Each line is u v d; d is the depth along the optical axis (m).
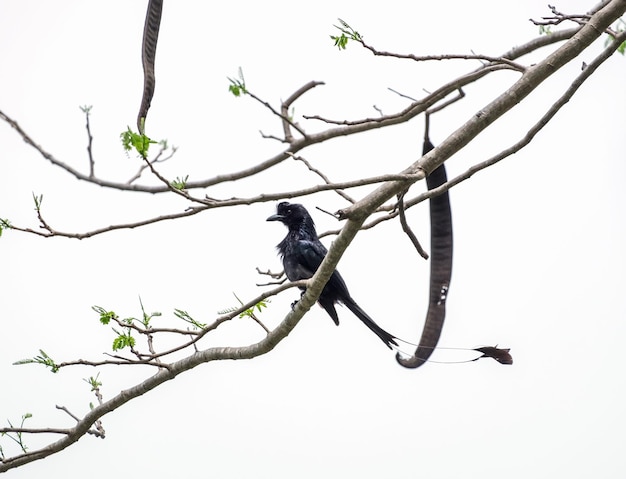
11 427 11.18
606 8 9.77
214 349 10.45
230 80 8.96
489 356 9.73
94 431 11.36
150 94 8.32
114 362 9.98
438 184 10.97
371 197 9.08
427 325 10.47
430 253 10.84
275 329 10.06
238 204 8.38
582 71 10.07
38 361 9.77
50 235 9.00
